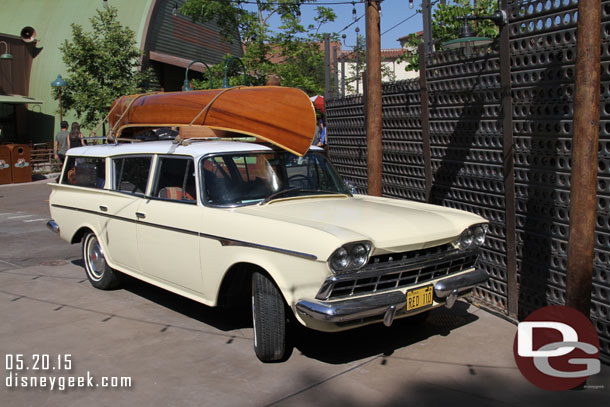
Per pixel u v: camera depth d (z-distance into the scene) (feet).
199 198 15.67
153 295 20.21
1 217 36.96
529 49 15.99
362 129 25.50
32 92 73.82
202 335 16.30
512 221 16.81
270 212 14.66
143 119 19.15
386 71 101.14
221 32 58.65
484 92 17.89
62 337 16.21
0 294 20.33
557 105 15.24
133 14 69.46
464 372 13.56
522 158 16.51
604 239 14.11
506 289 17.48
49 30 74.23
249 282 15.58
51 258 25.91
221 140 17.56
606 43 13.80
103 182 19.95
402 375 13.47
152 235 17.30
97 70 63.67
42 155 66.80
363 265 12.76
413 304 13.58
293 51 53.42
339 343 15.58
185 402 12.30
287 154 16.93
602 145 14.06
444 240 14.25
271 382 13.21
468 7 30.66
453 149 19.49
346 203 16.15
